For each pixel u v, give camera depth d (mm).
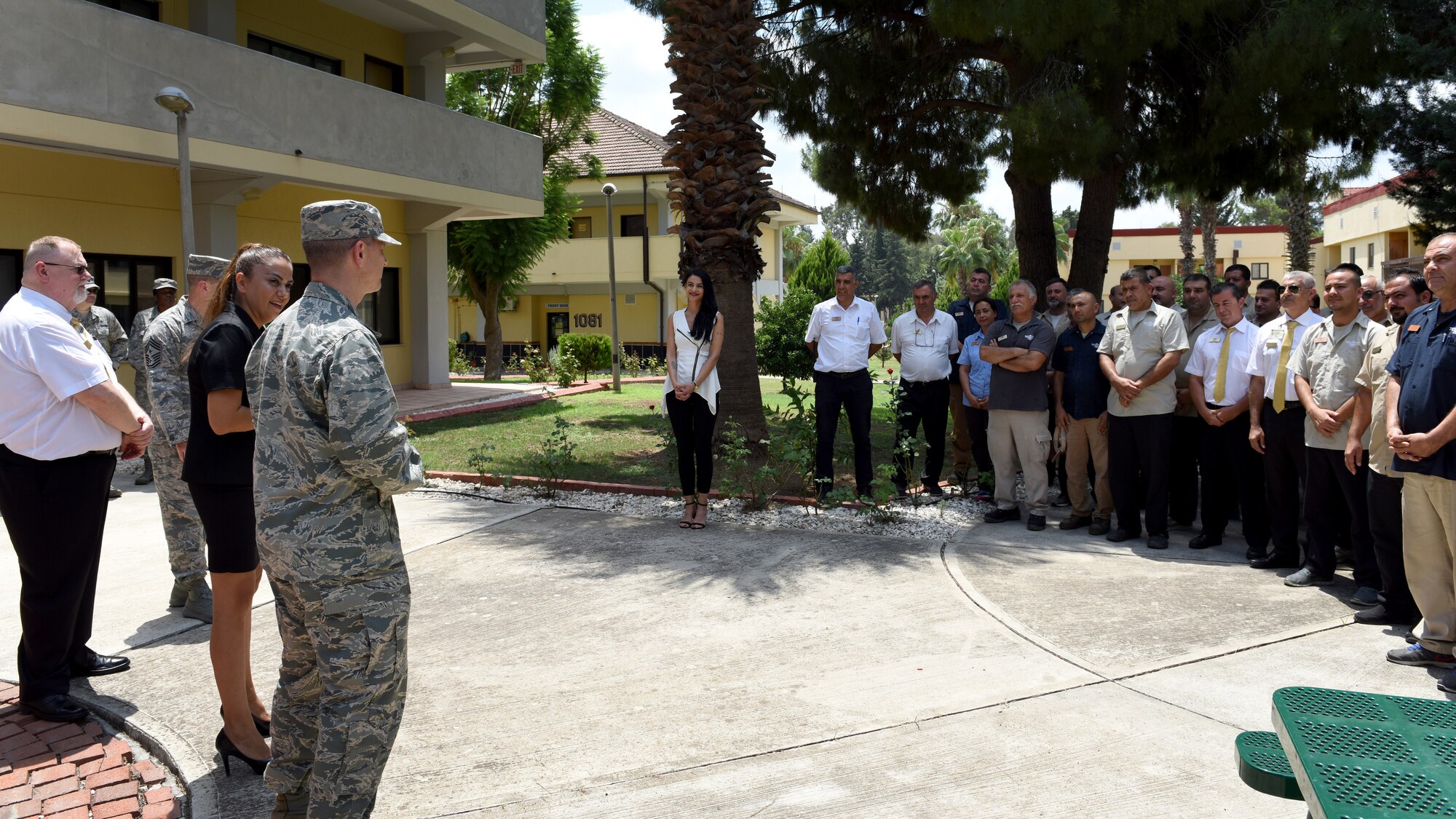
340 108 13703
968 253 65312
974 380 8516
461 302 36844
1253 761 2410
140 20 10781
